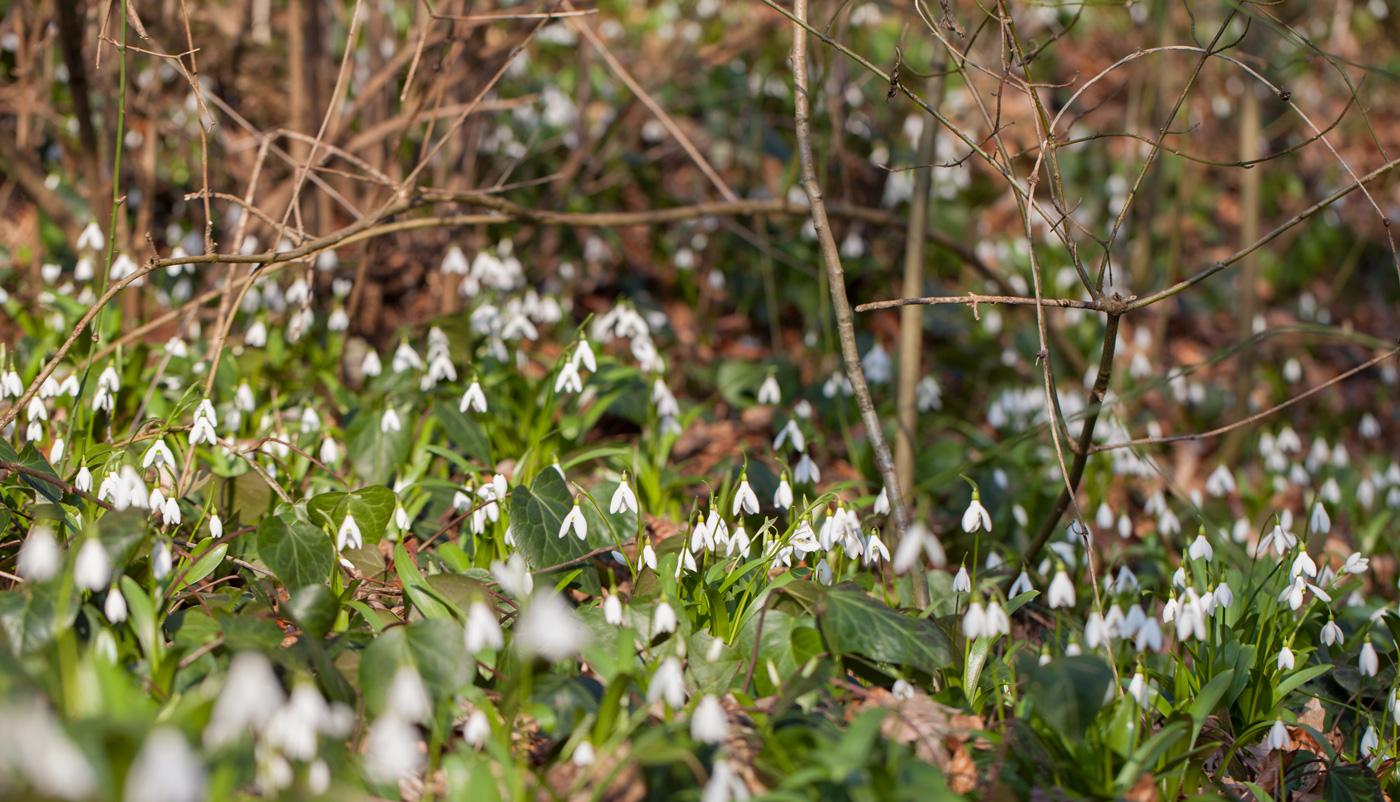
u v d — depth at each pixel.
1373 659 1.70
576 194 2.91
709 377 2.27
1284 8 4.87
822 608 1.65
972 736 1.60
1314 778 1.70
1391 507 2.31
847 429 2.18
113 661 1.54
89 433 1.80
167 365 2.00
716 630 1.69
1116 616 1.65
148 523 1.61
